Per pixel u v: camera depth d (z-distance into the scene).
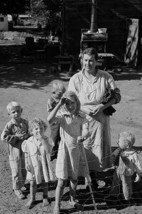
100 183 5.97
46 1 30.03
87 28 17.33
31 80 13.95
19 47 25.14
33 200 5.32
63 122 4.98
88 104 5.55
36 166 5.07
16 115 5.44
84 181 6.04
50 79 14.10
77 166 5.10
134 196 5.60
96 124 5.56
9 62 18.23
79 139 5.01
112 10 17.50
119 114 9.95
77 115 5.02
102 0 17.38
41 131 5.09
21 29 45.16
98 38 14.92
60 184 5.02
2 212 5.20
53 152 5.56
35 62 18.00
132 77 14.62
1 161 6.84
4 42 29.59
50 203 5.40
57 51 19.84
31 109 10.31
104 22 17.61
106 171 6.36
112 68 15.89
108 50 17.77
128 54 17.03
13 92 12.20
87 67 5.48
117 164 5.34
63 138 5.02
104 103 5.52
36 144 5.08
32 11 31.67
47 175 5.09
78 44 17.50
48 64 17.30
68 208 5.27
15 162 5.51
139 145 7.68
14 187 5.60
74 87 5.65
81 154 5.30
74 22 17.33
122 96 11.74
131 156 5.20
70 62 15.09
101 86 5.57
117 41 17.70
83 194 5.65
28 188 5.82
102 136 5.64
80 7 17.14
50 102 5.60
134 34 16.56
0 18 44.06
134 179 5.79
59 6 30.03
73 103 4.93
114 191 5.40
